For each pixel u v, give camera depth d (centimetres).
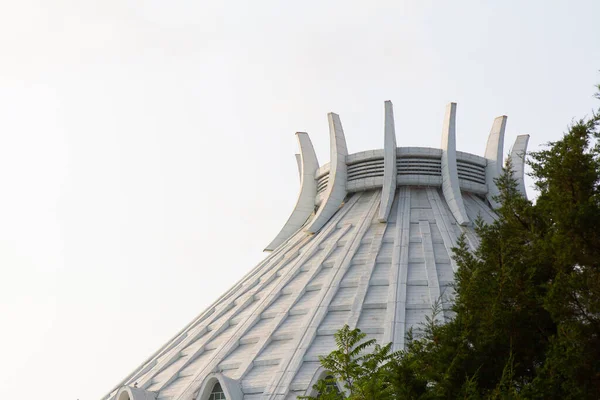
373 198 6031
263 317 5019
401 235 5431
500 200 3178
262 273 5791
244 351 4700
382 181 5947
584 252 2595
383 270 5084
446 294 4716
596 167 2658
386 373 2739
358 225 5688
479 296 2808
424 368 2781
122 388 4522
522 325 2727
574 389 2409
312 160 6550
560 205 2672
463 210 5634
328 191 6066
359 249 5422
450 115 5962
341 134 6222
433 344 2875
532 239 2914
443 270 5025
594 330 2486
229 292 5856
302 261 5512
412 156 5991
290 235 6366
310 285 5147
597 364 2433
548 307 2559
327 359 2898
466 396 2541
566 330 2492
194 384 4484
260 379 4338
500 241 2891
